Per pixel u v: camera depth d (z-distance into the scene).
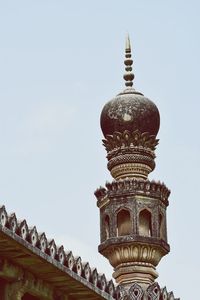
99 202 30.69
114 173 30.89
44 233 16.34
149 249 29.28
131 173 30.67
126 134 30.98
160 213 30.22
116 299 18.88
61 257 16.83
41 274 17.28
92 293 18.03
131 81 32.81
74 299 18.38
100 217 30.59
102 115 31.98
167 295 23.70
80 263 17.34
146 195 30.16
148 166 30.92
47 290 17.64
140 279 29.00
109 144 31.20
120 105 31.64
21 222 15.76
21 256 16.48
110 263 29.66
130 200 30.05
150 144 31.16
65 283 17.64
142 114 31.45
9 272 16.73
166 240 30.20
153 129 31.70
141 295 23.11
